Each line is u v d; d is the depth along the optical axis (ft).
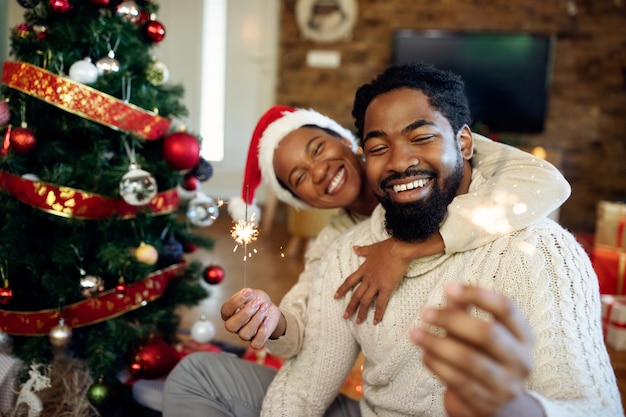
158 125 4.71
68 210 4.37
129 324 4.70
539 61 14.02
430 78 2.89
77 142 4.77
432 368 1.62
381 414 3.06
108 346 4.51
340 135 4.33
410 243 2.88
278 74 14.97
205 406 3.45
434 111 2.79
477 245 2.74
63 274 4.62
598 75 14.06
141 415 4.61
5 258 4.40
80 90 4.28
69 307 4.60
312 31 14.57
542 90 14.16
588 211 14.57
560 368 2.25
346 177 3.84
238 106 15.26
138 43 4.80
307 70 14.87
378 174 2.84
